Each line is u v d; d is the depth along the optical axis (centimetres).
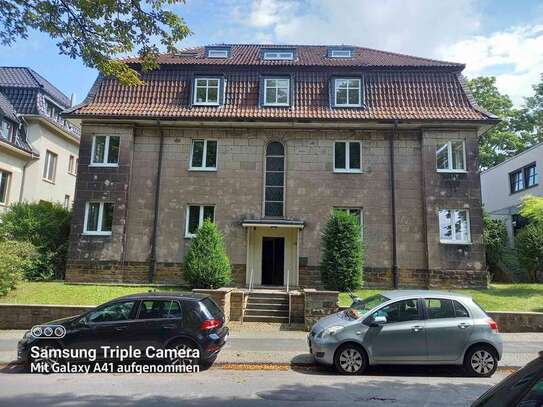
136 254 1798
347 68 1961
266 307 1448
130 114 1831
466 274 1723
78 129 3006
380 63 2002
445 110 1848
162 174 1859
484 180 3444
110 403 629
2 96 2455
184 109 1880
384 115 1827
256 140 1889
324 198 1834
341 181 1845
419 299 858
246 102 1908
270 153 1902
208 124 1861
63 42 862
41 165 2528
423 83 1931
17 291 1482
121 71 934
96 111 1841
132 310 859
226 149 1883
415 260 1773
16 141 2412
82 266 1761
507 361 930
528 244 2020
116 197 1811
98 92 1923
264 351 996
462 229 1777
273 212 1856
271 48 2181
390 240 1794
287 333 1212
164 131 1891
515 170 2948
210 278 1578
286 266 1853
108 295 1496
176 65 1972
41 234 1848
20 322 1240
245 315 1406
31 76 2694
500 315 1270
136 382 758
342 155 1886
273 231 1880
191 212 1866
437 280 1725
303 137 1883
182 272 1784
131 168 1855
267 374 834
